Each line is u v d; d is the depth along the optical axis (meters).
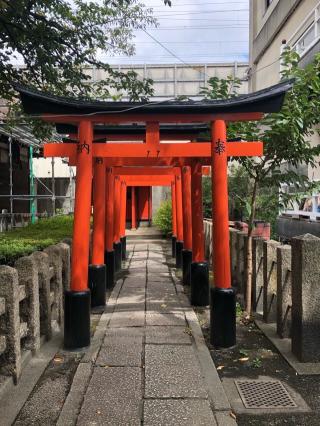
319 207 8.70
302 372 3.83
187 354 4.25
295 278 4.11
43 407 3.25
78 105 4.38
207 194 14.02
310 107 4.74
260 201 6.27
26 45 7.13
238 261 6.93
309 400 3.37
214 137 4.61
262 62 14.30
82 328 4.40
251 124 5.16
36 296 4.18
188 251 7.98
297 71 4.82
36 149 16.00
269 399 3.38
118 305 6.34
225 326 4.50
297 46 10.73
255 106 4.42
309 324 3.97
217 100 4.41
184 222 8.12
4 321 3.52
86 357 4.17
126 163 7.38
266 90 4.32
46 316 4.61
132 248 14.11
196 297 6.30
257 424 3.06
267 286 5.16
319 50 8.66
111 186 8.22
